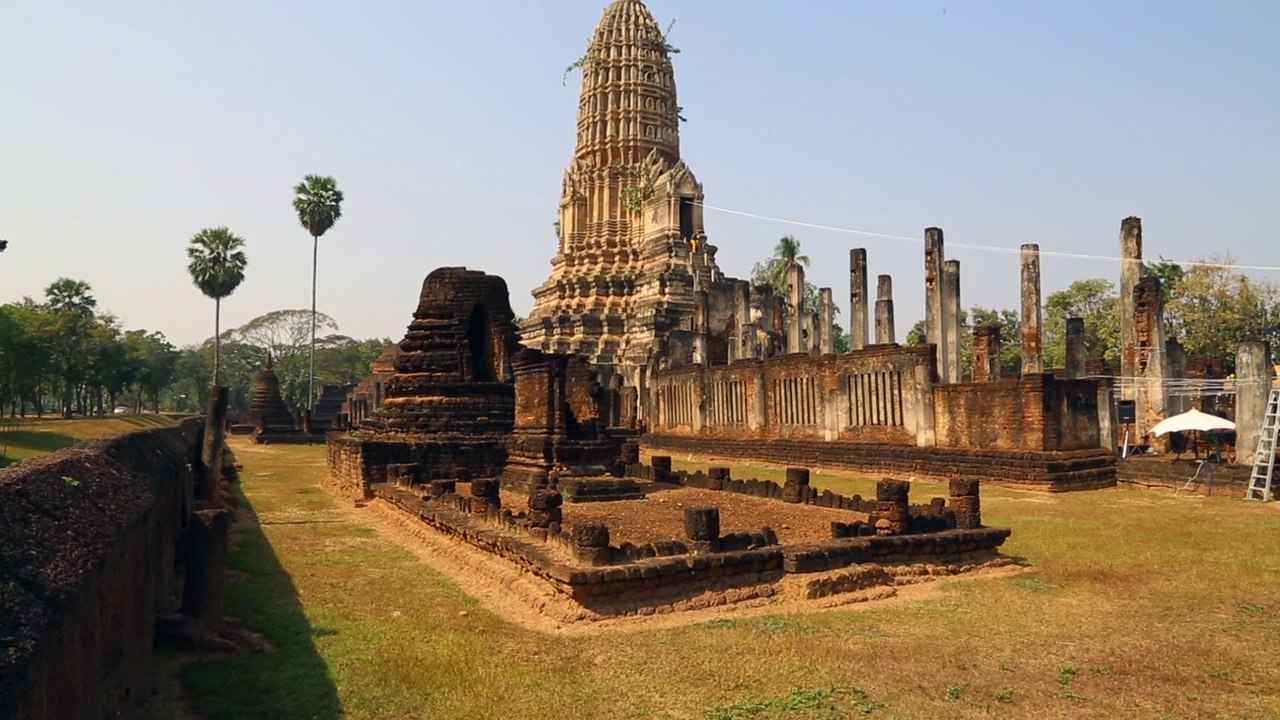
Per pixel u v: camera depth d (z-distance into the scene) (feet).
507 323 92.63
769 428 129.39
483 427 86.94
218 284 254.68
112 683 20.52
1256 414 80.48
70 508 19.76
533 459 74.23
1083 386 91.56
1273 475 75.77
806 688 26.13
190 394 493.77
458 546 47.44
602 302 221.05
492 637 32.01
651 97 238.89
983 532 44.29
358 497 77.51
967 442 96.02
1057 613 35.09
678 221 221.25
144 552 25.77
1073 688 26.17
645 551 36.55
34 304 221.25
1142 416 100.94
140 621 25.18
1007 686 26.30
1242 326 146.72
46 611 14.49
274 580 42.45
